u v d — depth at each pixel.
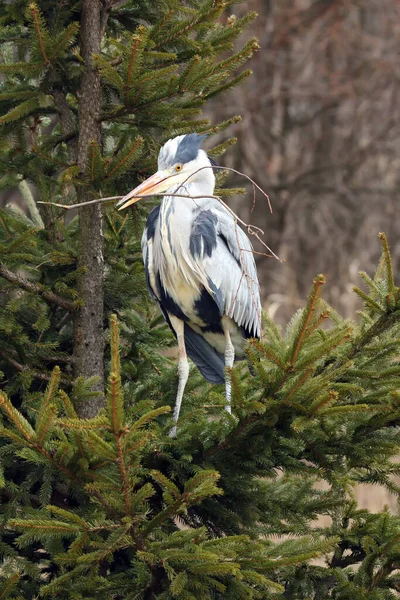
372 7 33.31
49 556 7.97
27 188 9.95
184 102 7.96
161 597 6.46
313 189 31.00
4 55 9.27
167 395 8.65
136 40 7.20
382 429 7.30
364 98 31.66
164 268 9.34
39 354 8.13
